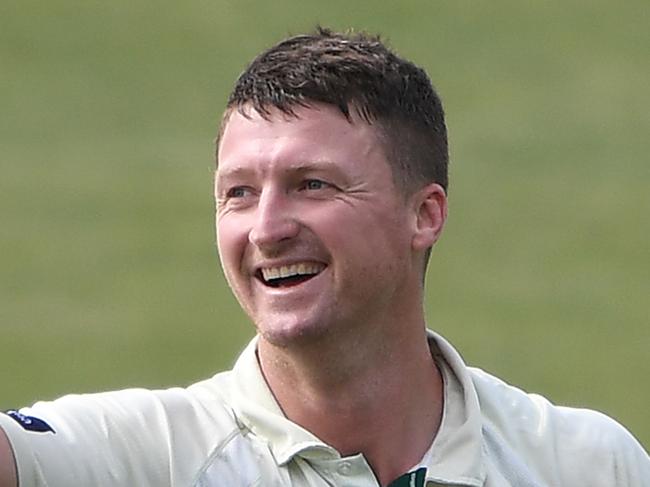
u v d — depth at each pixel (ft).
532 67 249.96
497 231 213.87
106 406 41.11
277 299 40.45
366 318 41.01
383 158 41.14
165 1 271.08
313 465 41.32
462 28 260.21
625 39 257.75
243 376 42.16
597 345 188.44
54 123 239.71
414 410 42.57
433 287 201.98
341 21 262.67
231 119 41.39
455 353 43.83
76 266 207.31
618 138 232.73
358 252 40.52
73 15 268.00
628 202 219.41
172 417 41.42
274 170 40.29
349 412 41.68
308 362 41.01
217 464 40.91
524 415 44.70
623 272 204.23
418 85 42.37
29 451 39.09
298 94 40.65
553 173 225.35
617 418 171.01
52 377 181.16
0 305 198.59
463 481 42.37
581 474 44.16
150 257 209.46
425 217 42.50
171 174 226.38
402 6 266.36
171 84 248.73
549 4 268.21
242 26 263.08
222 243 40.91
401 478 41.86
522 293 200.54
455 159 227.81
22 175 227.40
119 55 256.52
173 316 195.00
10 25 264.93
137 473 40.27
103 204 221.46
